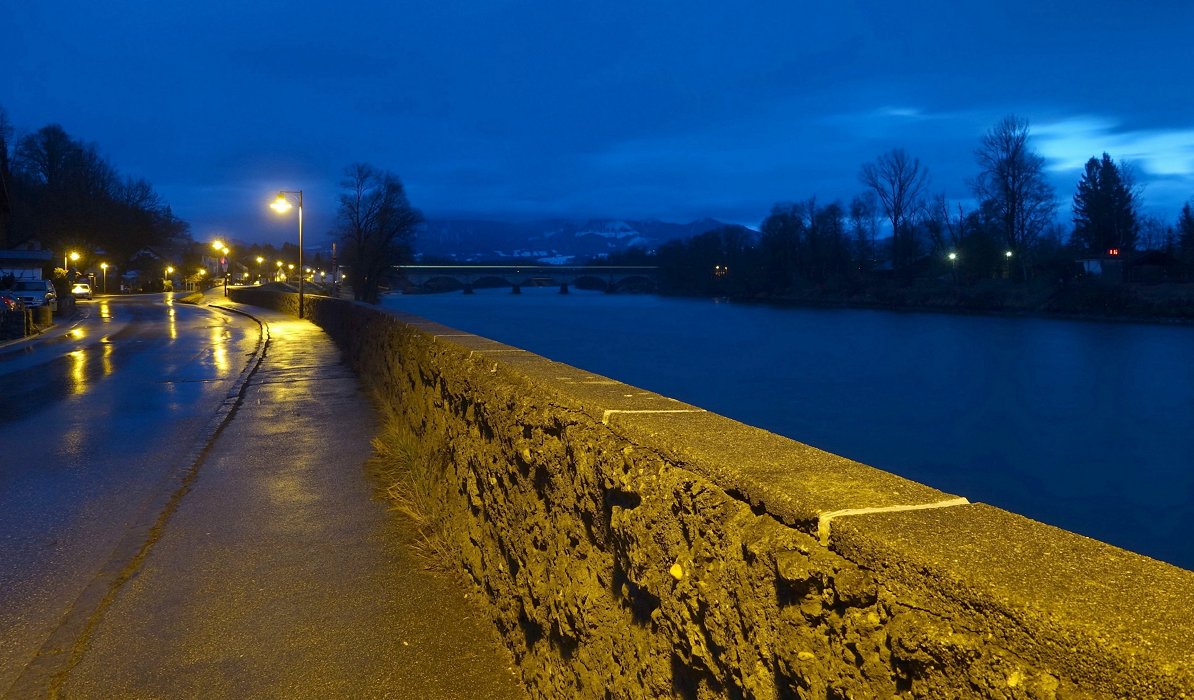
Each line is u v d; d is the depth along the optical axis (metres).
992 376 59.94
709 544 2.22
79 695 3.85
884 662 1.62
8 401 13.05
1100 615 1.32
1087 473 41.09
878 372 62.66
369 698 3.81
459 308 110.88
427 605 4.81
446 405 6.00
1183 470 40.78
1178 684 1.17
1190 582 1.43
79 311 46.97
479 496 4.82
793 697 1.85
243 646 4.32
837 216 126.62
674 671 2.41
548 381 3.90
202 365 18.50
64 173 95.94
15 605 4.88
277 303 45.22
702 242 162.38
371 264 92.75
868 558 1.70
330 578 5.24
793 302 121.19
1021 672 1.36
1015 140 98.25
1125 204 107.44
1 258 58.38
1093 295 84.00
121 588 5.10
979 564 1.53
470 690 3.86
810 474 2.16
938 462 42.72
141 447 9.38
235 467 8.18
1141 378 58.03
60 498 7.20
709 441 2.55
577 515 3.19
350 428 10.09
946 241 111.75
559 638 3.39
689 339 78.00
